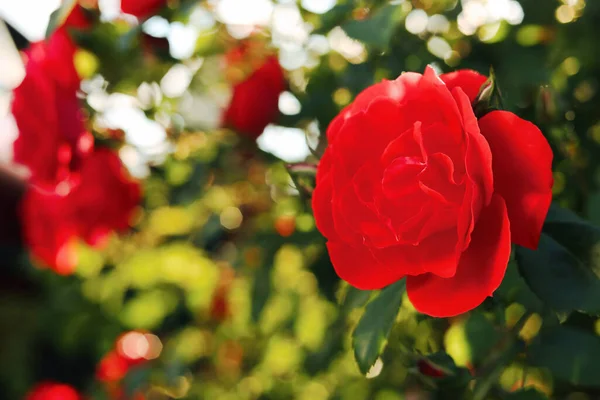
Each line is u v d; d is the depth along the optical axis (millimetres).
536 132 393
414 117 417
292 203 679
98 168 620
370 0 550
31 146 577
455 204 401
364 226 416
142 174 739
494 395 510
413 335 528
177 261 903
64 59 575
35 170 583
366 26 496
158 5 587
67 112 575
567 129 547
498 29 575
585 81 579
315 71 646
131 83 614
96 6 591
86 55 594
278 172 724
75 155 587
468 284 402
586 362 477
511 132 396
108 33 586
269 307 747
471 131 391
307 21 629
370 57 597
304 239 630
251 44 674
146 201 841
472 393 481
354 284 422
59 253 675
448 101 399
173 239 917
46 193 641
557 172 521
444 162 403
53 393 1013
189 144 720
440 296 406
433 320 521
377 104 419
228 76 686
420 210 405
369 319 442
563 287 415
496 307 467
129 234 899
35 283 1203
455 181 405
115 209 636
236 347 955
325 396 870
